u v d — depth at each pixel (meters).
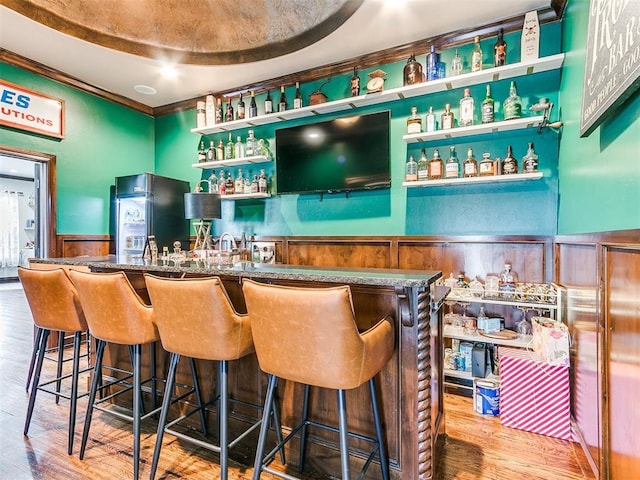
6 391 2.65
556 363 1.98
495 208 2.88
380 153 3.16
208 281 1.45
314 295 1.22
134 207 3.97
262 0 2.91
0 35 2.96
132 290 1.72
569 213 2.30
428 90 3.01
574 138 2.17
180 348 1.56
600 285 1.50
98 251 4.00
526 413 2.11
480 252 2.87
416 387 1.50
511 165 2.69
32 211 9.29
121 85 3.91
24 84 3.38
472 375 2.57
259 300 1.33
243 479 1.69
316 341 1.24
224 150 4.10
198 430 2.10
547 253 2.62
